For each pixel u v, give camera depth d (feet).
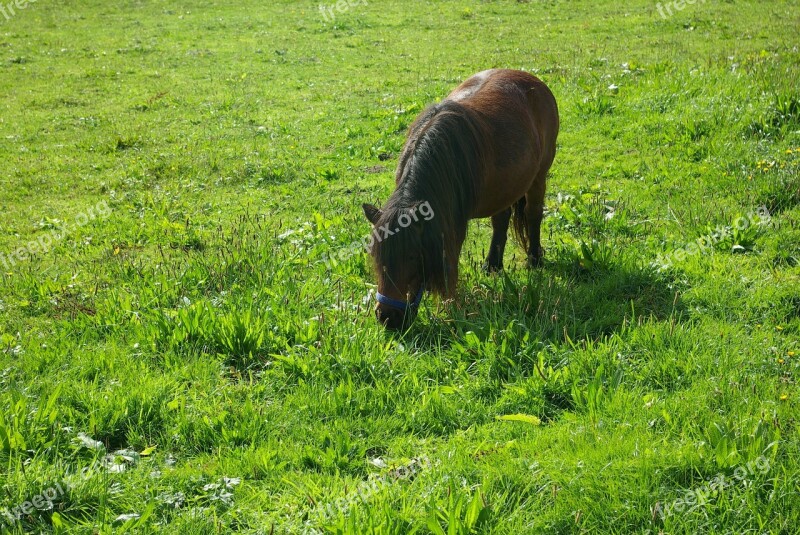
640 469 11.93
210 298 20.34
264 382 15.96
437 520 11.19
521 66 49.55
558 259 21.42
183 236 26.02
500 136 18.71
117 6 82.79
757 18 60.34
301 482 12.72
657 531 10.79
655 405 13.79
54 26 74.28
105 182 33.09
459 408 14.64
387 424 14.37
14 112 46.01
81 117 44.32
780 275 18.90
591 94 38.40
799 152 26.63
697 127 31.27
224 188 31.73
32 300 21.68
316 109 43.29
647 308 17.97
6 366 17.06
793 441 12.27
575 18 66.64
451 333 17.21
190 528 11.60
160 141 38.93
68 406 14.92
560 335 16.92
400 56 56.75
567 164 30.55
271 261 22.15
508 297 18.28
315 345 17.16
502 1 75.51
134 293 21.09
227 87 50.11
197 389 15.84
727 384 14.16
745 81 34.83
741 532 10.81
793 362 14.90
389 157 34.30
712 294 18.12
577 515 10.82
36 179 33.91
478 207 18.95
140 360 16.96
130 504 12.28
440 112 17.24
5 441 13.32
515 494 11.81
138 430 14.49
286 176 32.40
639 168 29.04
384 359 16.17
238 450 13.56
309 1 81.05
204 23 73.05
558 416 14.21
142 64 58.34
